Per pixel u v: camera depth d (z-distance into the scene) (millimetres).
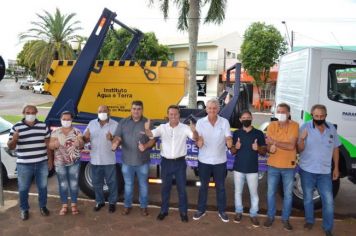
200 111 6883
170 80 6207
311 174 4711
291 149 4707
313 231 4836
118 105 6387
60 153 5035
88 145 5688
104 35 5996
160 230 4750
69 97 6000
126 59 7125
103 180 5488
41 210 5148
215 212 5441
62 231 4664
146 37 29344
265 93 27766
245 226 4945
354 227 5031
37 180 5035
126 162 5129
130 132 5047
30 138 4832
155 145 5625
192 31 14930
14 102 30000
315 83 5516
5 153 6430
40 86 42375
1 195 5438
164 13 16219
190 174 6758
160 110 6301
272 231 4809
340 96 5566
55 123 6020
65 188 5152
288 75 6633
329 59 5492
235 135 4973
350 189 7117
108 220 5047
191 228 4836
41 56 36500
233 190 6789
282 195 5465
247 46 26875
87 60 5945
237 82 5828
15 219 5004
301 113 5656
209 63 35062
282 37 26703
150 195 6395
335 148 4750
